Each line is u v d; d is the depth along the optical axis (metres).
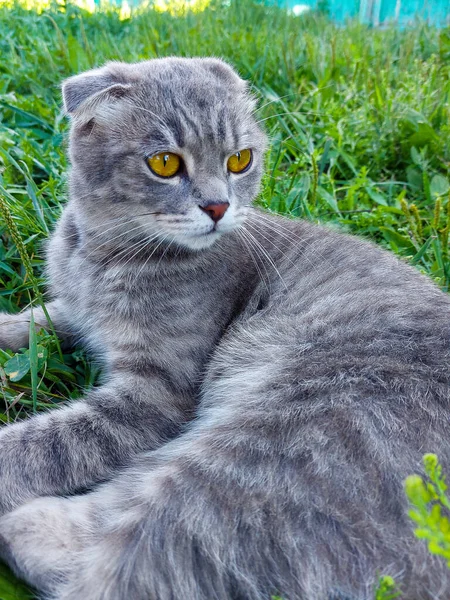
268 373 0.30
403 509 0.22
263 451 0.24
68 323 0.37
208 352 0.33
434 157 0.56
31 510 0.26
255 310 0.34
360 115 0.59
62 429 0.28
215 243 0.33
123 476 0.28
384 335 0.29
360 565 0.22
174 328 0.32
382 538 0.22
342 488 0.23
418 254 0.42
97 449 0.29
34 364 0.31
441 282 0.41
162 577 0.23
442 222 0.47
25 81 0.63
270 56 0.71
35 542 0.25
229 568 0.23
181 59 0.35
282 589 0.22
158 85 0.31
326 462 0.23
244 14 0.99
